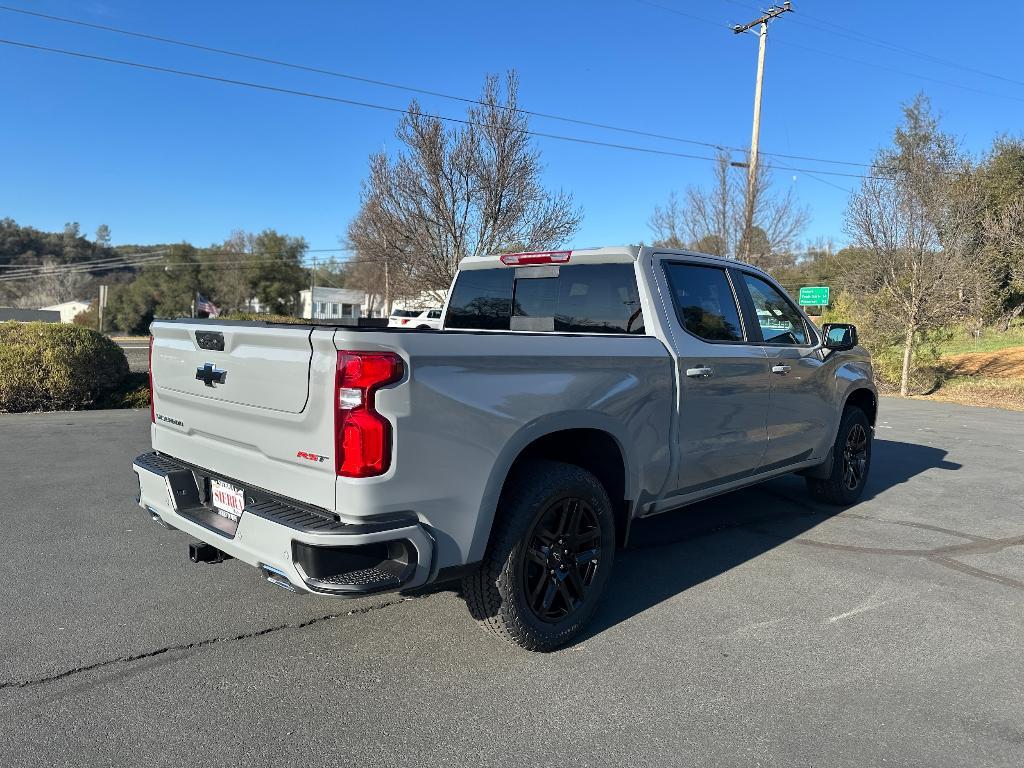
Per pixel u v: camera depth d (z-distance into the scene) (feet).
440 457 9.43
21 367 35.09
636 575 14.73
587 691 10.08
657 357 12.84
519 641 10.82
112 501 19.13
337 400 8.87
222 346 10.68
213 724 9.11
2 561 14.71
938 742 8.93
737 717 9.46
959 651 11.43
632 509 12.70
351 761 8.40
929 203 52.75
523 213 56.13
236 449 10.66
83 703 9.53
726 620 12.54
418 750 8.65
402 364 9.04
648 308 13.43
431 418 9.31
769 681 10.41
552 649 11.23
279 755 8.50
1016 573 14.99
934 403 50.26
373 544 9.04
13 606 12.57
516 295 16.03
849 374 19.30
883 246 55.26
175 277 232.12
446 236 56.85
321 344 9.02
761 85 66.90
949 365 70.74
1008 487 22.93
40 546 15.62
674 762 8.48
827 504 20.34
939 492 22.16
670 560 15.66
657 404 12.82
